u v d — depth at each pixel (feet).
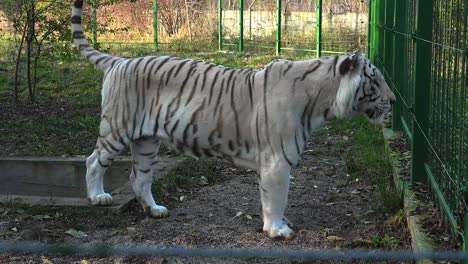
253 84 17.63
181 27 79.77
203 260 16.51
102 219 19.33
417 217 17.02
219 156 18.30
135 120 18.80
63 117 35.37
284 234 17.74
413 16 22.21
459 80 14.97
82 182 25.66
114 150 19.30
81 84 46.09
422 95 19.45
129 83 18.75
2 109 37.63
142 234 18.28
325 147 29.86
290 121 17.20
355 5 66.85
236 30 76.64
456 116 15.06
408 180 20.67
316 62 17.69
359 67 17.21
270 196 17.62
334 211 20.58
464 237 13.21
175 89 18.28
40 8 39.14
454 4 15.48
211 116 17.85
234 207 20.97
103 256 16.75
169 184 22.63
